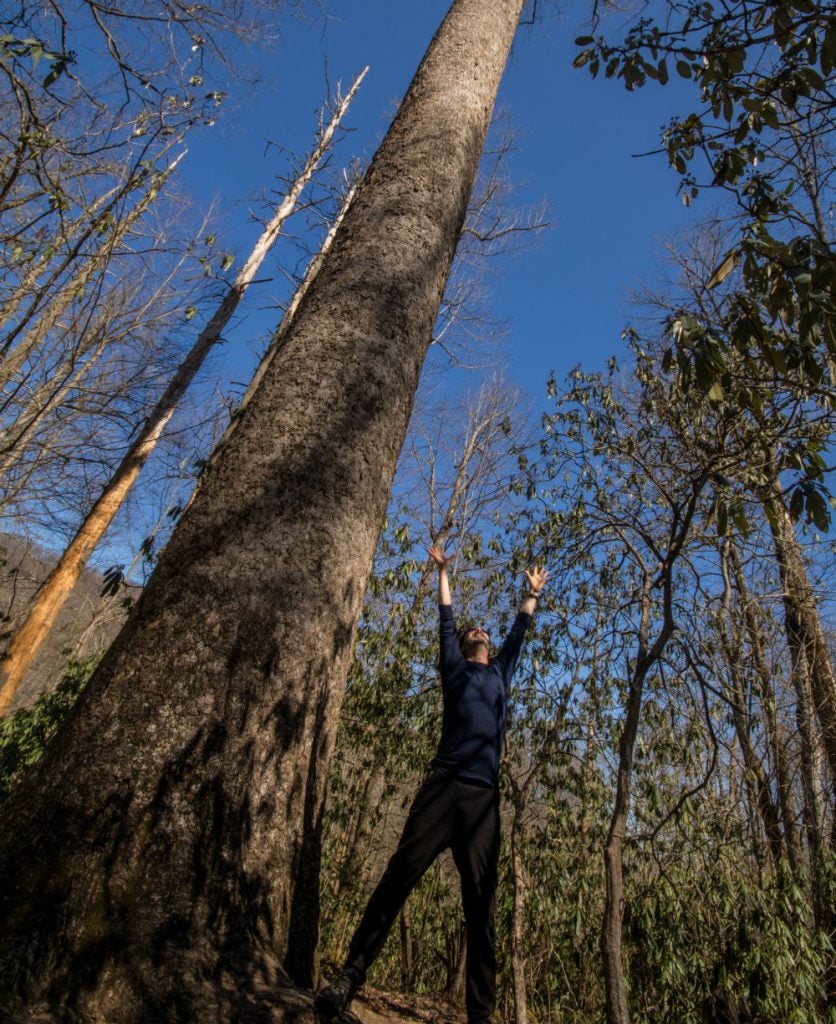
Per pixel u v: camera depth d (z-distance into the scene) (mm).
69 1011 1617
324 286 3184
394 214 3420
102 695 2143
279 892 2088
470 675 2936
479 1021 2277
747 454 3465
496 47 4402
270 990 1790
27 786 2051
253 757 2152
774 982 4539
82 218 5496
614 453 5438
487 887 2465
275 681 2271
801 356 2232
